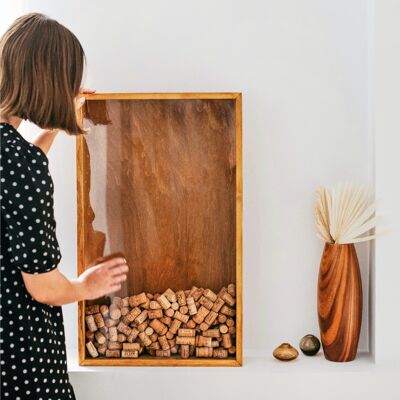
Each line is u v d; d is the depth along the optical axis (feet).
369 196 6.39
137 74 6.52
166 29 6.49
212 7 6.48
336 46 6.47
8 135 4.57
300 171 6.56
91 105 6.15
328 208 6.16
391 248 6.20
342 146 6.53
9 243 4.65
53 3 6.51
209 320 6.18
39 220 4.49
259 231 6.61
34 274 4.58
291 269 6.61
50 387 4.83
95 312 6.22
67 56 4.89
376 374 5.91
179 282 6.25
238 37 6.48
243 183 6.59
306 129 6.53
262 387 5.94
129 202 6.21
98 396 5.98
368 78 6.46
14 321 4.67
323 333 6.24
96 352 6.22
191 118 6.14
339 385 5.92
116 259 5.92
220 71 6.50
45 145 5.83
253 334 6.68
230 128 6.11
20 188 4.46
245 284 6.64
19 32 4.78
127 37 6.50
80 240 6.14
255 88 6.51
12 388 4.67
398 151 6.17
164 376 5.95
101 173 6.19
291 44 6.48
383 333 6.22
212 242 6.22
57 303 4.89
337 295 6.13
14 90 4.73
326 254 6.18
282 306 6.64
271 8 6.46
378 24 6.12
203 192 6.19
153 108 6.15
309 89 6.50
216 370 6.01
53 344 4.91
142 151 6.18
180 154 6.18
